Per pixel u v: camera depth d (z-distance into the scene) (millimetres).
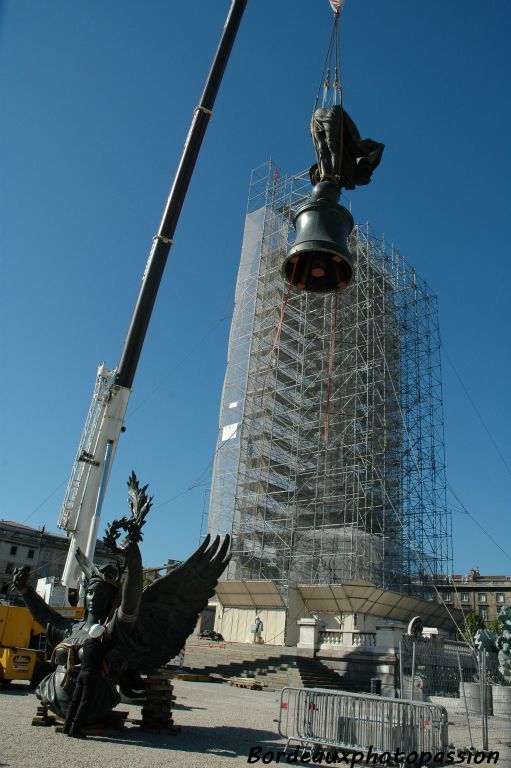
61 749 8180
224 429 47250
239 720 13297
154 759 8023
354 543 36938
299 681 24078
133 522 10047
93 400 18016
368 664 24453
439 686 19016
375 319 45500
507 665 20844
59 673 10008
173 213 17281
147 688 10766
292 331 47125
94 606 10203
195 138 17484
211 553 11242
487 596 76375
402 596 36031
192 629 10844
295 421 44156
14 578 11094
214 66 17594
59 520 16891
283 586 37812
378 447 41844
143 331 16938
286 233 50125
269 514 42125
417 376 48031
